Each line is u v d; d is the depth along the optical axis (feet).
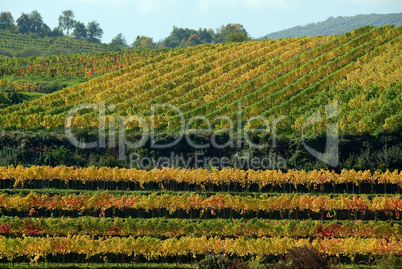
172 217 184.14
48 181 208.13
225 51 402.11
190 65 370.12
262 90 296.71
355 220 176.35
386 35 363.15
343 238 161.79
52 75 405.39
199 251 151.12
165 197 178.81
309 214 180.24
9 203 177.37
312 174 197.16
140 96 306.96
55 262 155.94
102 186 208.95
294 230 159.84
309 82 308.60
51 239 149.79
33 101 310.65
